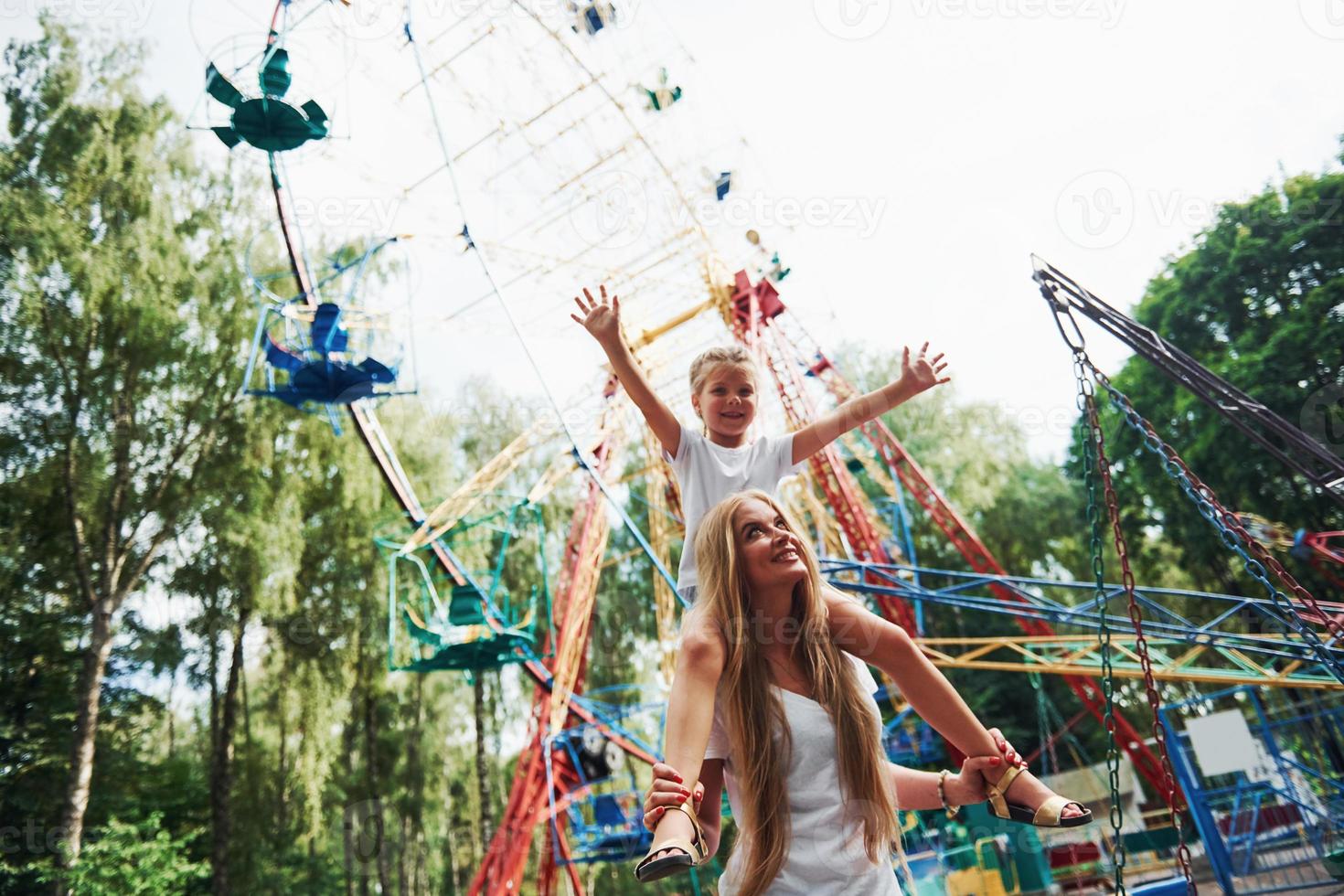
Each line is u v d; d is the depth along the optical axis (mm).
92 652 18141
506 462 13734
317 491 22109
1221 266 20922
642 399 2660
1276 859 13820
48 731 19609
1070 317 4035
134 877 15766
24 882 15828
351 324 8883
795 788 1689
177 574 21188
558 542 25297
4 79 18406
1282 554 19328
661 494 17500
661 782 1577
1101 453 3754
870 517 16812
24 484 19141
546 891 13367
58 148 18234
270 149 7512
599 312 2643
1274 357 19219
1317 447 4996
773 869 1616
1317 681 10000
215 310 19453
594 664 25812
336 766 25766
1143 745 14414
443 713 26500
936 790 2033
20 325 18141
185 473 20547
